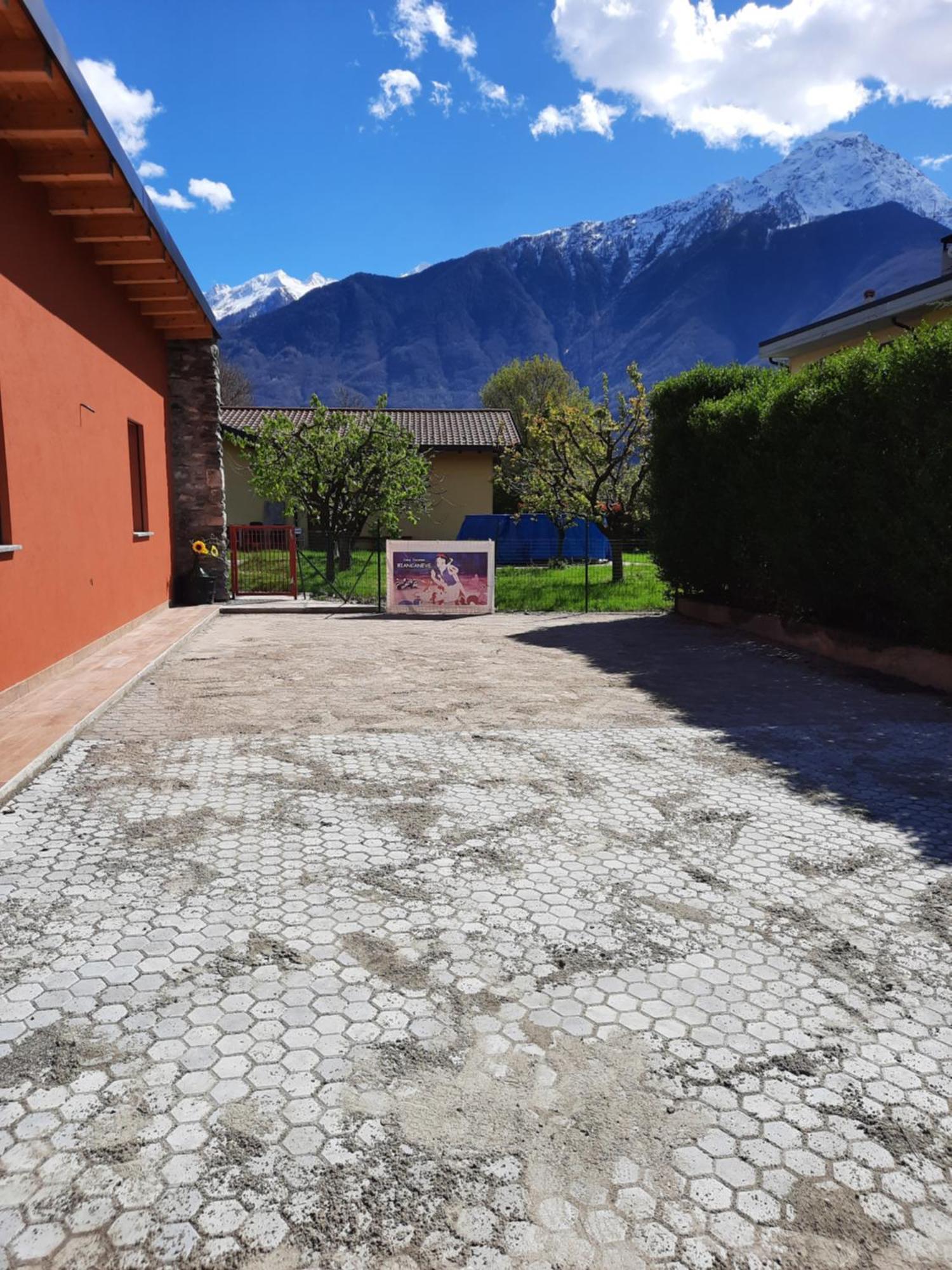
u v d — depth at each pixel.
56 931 3.09
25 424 6.86
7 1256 1.74
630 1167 2.00
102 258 8.96
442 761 5.33
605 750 5.63
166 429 13.20
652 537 13.34
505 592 15.77
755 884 3.58
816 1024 2.59
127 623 10.32
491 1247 1.78
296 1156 2.02
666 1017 2.61
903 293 13.98
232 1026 2.53
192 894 3.41
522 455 23.84
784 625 10.07
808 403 8.74
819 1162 2.03
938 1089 2.29
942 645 7.53
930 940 3.12
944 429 6.78
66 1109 2.17
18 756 4.99
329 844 3.96
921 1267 1.75
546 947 3.03
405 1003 2.66
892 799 4.69
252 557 16.05
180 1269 1.72
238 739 5.80
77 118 6.07
